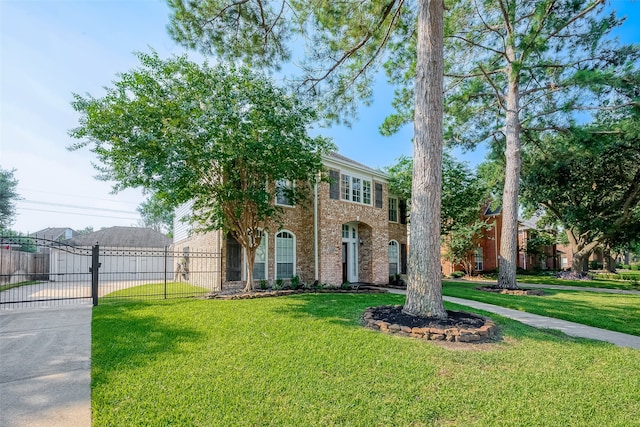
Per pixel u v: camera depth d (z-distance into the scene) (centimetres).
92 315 782
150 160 877
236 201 1062
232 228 1106
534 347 564
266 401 350
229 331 610
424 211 712
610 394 390
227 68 1020
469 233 2353
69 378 416
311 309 817
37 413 329
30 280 2131
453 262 2519
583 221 2170
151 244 2695
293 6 934
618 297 1274
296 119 1050
